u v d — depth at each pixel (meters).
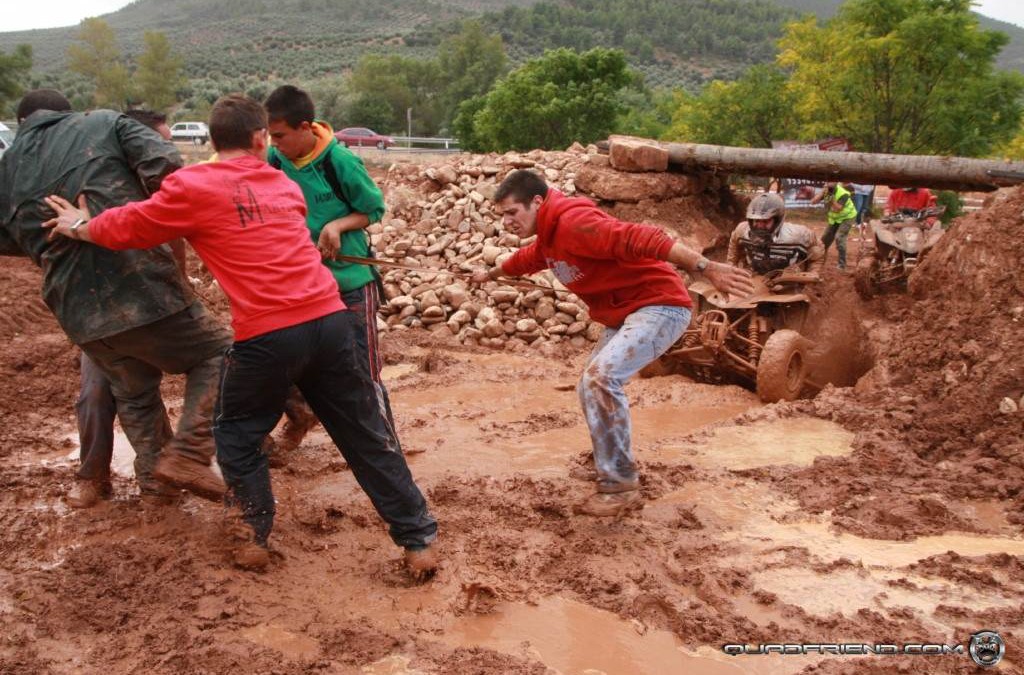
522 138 39.59
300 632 3.88
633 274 4.88
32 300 10.28
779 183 11.78
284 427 6.11
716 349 8.02
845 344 8.50
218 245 3.97
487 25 174.38
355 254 5.25
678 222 11.36
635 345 4.78
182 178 3.94
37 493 5.37
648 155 11.22
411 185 12.71
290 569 4.42
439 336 10.34
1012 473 5.68
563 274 5.01
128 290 4.48
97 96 73.31
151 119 5.38
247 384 4.01
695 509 5.23
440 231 11.70
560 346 10.06
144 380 4.95
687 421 7.32
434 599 4.20
